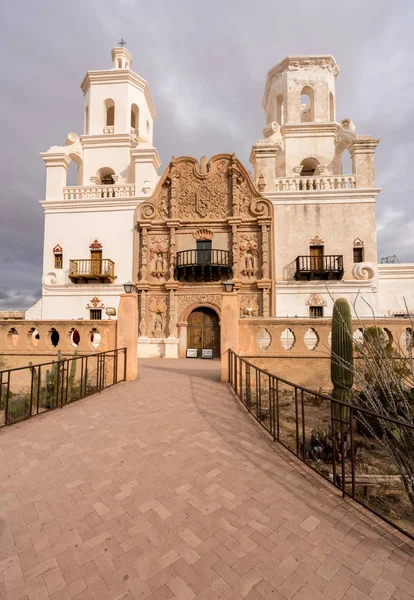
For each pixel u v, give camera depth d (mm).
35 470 3807
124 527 2738
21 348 9766
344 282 17359
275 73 22734
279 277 17938
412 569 2279
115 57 25109
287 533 2662
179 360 16469
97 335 15406
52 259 19141
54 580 2170
